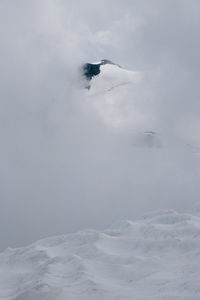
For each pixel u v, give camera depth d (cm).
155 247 17138
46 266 17312
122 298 13325
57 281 15600
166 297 12638
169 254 16338
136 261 16225
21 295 14812
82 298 13775
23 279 17475
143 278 14900
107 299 13488
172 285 13500
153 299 12694
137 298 13075
